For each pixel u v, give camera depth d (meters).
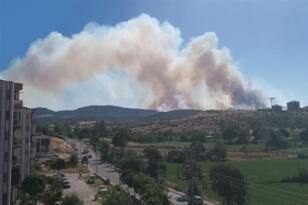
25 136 101.88
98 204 91.00
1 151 74.25
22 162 98.75
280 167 161.38
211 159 175.50
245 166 163.25
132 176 110.06
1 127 74.12
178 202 102.31
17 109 89.81
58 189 87.00
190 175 105.75
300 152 199.38
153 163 139.50
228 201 94.94
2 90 74.19
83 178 139.88
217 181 98.69
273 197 107.56
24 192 90.00
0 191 74.00
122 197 79.25
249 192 105.44
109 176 146.75
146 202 78.19
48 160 171.00
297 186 124.88
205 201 103.19
